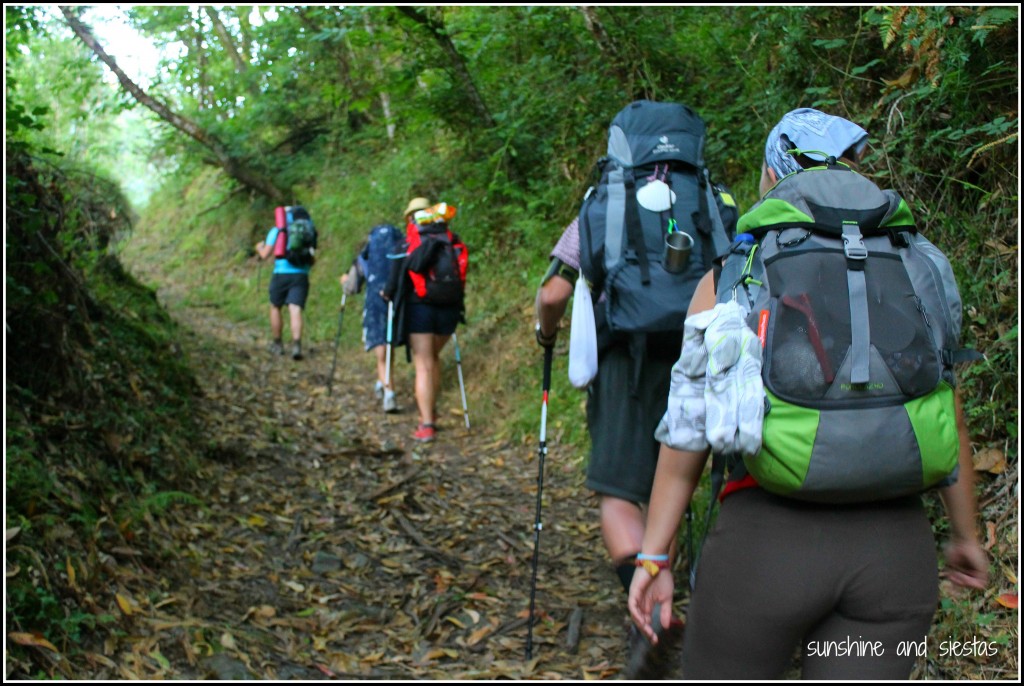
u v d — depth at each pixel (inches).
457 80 322.3
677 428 73.9
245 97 542.3
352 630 139.6
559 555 169.5
